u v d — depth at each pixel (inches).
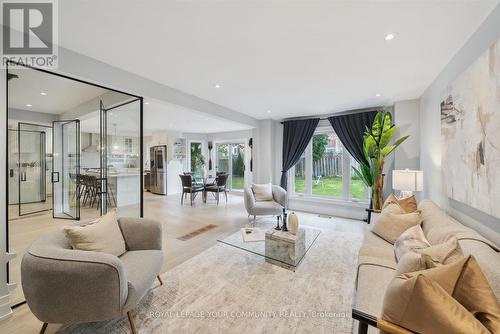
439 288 36.5
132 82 108.2
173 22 69.5
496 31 62.2
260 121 225.8
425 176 132.6
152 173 333.7
